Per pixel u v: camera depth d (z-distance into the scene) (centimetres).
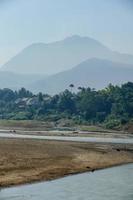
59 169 8569
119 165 9919
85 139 18250
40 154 10188
